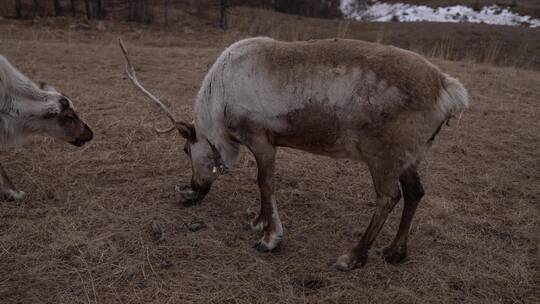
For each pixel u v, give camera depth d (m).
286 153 5.86
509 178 5.44
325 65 3.54
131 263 3.74
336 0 30.16
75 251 3.88
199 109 4.09
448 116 3.55
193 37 14.69
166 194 4.81
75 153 5.54
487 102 7.93
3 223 4.22
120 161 5.42
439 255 4.00
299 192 4.95
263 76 3.68
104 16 17.20
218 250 3.96
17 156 5.43
